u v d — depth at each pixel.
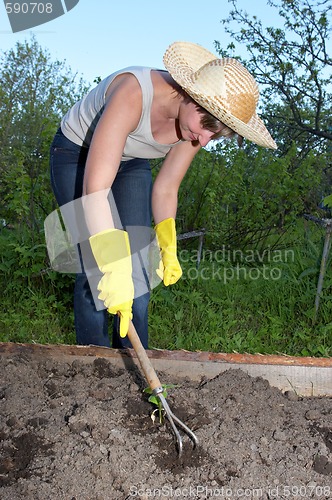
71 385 2.88
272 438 2.53
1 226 6.31
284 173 6.87
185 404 2.67
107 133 2.42
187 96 2.44
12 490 2.16
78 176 3.20
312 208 7.53
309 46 8.34
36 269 5.23
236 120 2.32
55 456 2.33
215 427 2.53
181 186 6.75
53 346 3.17
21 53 8.65
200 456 2.36
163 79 2.54
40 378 2.98
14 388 2.80
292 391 3.02
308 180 6.96
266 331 4.64
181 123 2.50
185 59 2.68
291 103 8.55
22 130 7.69
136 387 2.84
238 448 2.41
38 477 2.22
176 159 3.13
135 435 2.47
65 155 3.19
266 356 3.11
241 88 2.37
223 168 6.87
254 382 2.96
